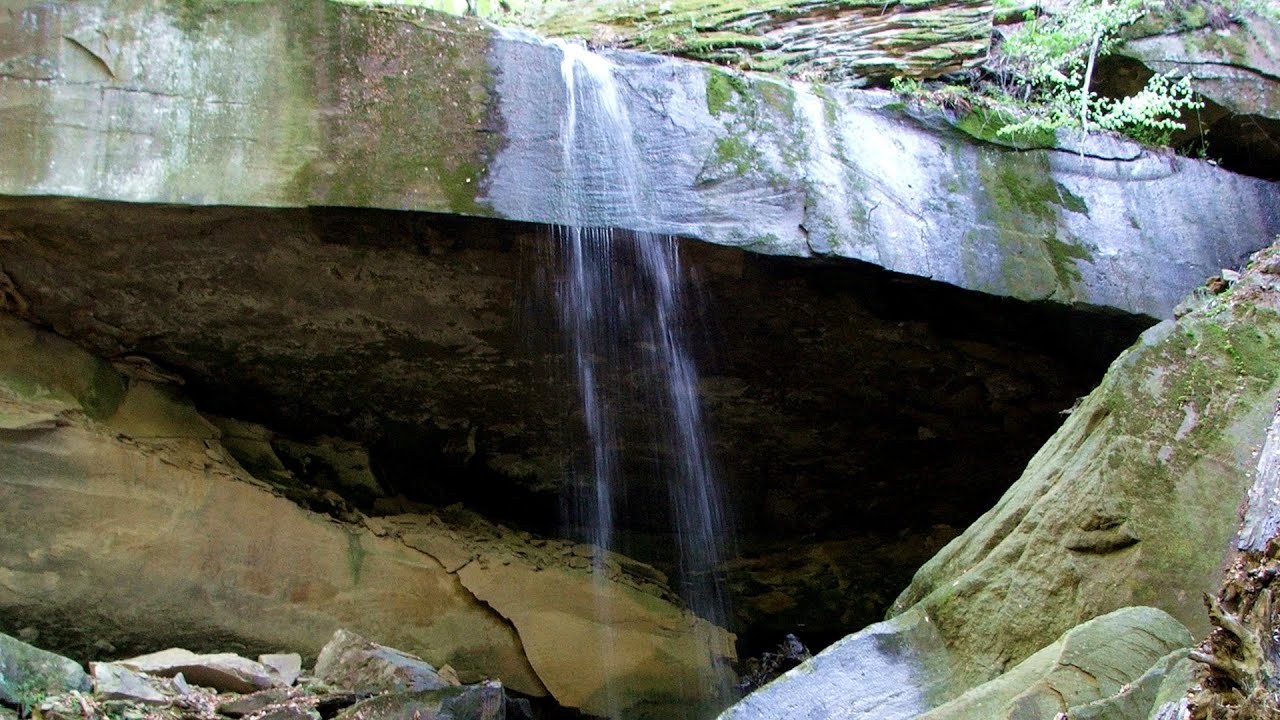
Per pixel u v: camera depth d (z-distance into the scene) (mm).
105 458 6594
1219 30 8484
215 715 5301
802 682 4844
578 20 8594
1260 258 5395
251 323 7059
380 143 6359
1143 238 7891
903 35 8375
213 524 6797
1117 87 8445
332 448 8062
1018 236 7527
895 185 7309
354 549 7215
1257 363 4660
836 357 7719
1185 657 3764
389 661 5965
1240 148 8602
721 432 8477
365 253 6586
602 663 7598
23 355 6672
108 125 6078
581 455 8641
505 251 6664
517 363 7586
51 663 5062
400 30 6559
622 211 6648
